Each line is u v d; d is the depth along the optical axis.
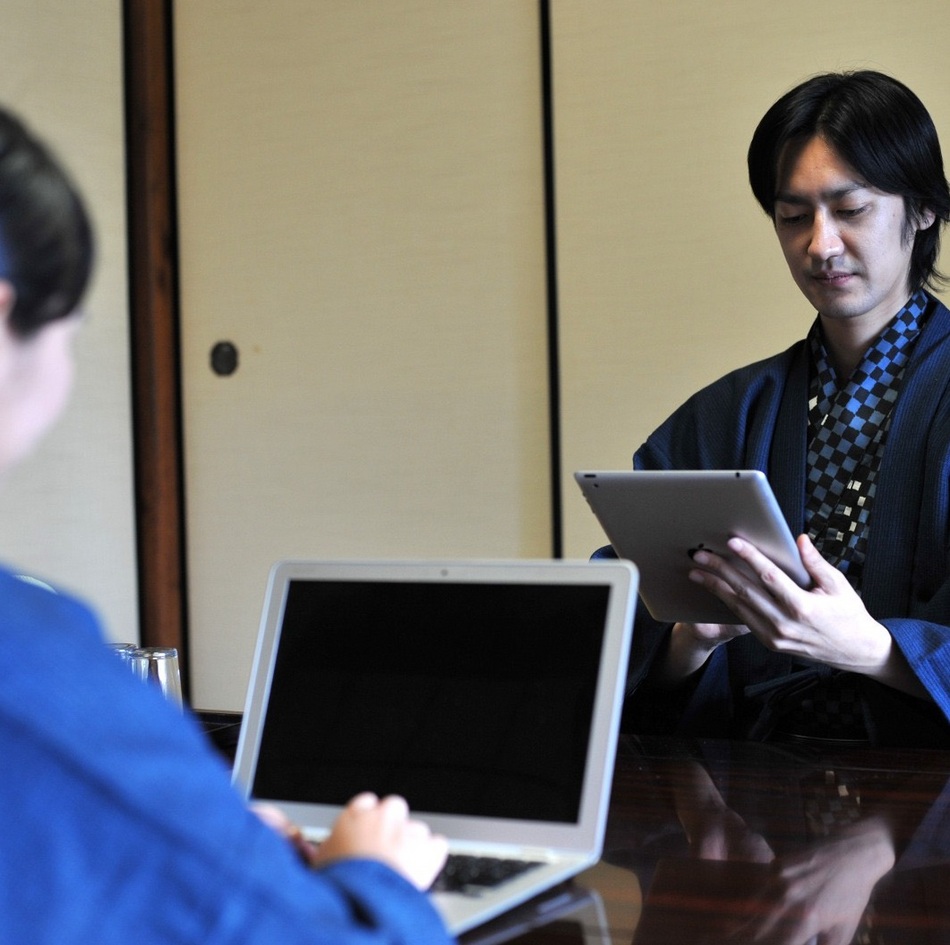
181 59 3.56
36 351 0.60
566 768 0.99
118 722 0.56
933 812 1.17
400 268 3.34
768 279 2.96
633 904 0.94
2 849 0.53
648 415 3.08
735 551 1.36
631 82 3.06
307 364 3.46
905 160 1.65
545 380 3.19
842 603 1.40
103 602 3.47
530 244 3.19
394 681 1.08
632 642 1.71
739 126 2.97
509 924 0.90
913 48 2.82
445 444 3.31
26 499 3.29
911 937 0.86
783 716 1.74
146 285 3.53
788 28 2.92
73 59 3.38
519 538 3.24
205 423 3.58
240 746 1.11
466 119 3.25
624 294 3.09
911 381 1.72
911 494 1.69
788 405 1.84
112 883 0.54
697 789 1.29
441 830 1.01
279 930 0.55
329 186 3.41
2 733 0.54
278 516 3.51
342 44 3.38
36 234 0.58
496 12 3.20
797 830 1.12
